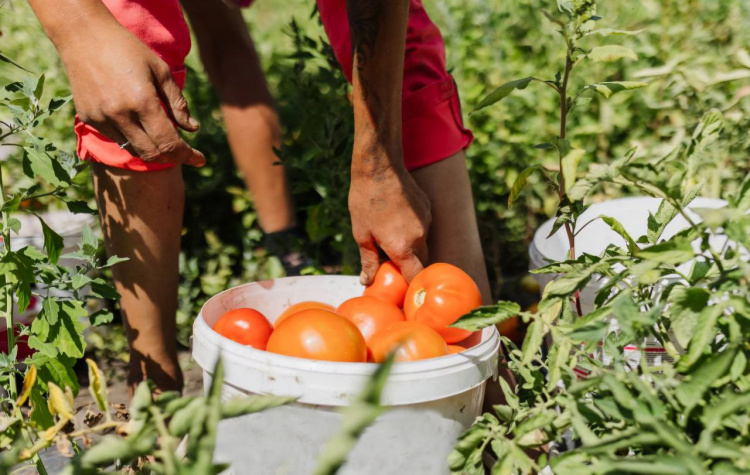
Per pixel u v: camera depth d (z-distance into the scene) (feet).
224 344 3.93
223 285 8.28
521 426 3.01
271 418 3.75
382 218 4.81
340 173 7.27
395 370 3.67
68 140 8.19
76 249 6.67
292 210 6.81
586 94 9.37
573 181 3.23
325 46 7.84
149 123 4.13
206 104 8.95
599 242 6.21
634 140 9.29
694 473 2.15
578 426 2.67
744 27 9.28
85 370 7.41
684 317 2.77
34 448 2.70
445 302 4.42
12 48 9.50
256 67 6.66
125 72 4.05
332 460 1.67
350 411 1.68
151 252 5.34
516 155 9.26
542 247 5.75
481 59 9.98
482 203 9.29
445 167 5.57
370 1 4.26
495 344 4.17
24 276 4.22
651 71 3.96
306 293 5.45
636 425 2.59
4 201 4.35
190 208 8.48
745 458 2.37
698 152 3.15
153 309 5.48
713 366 2.48
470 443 3.30
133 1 4.91
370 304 4.65
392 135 4.66
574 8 4.11
